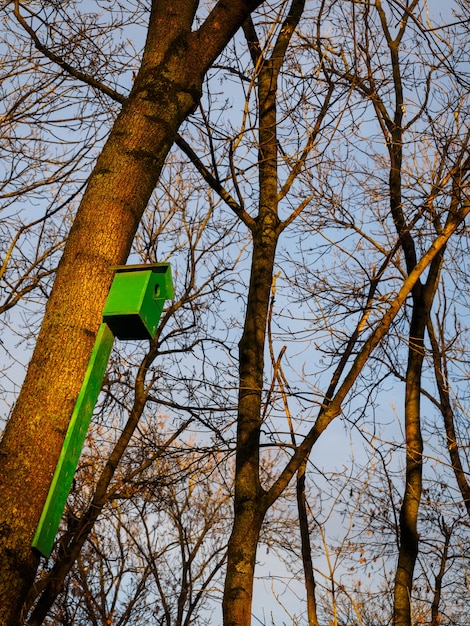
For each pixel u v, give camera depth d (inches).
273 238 250.2
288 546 303.7
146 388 268.1
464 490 266.5
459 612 288.5
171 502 321.4
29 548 118.6
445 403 278.5
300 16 284.2
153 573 339.9
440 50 255.9
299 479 228.7
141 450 281.3
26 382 132.4
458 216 247.3
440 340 283.0
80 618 325.1
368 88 273.4
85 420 132.0
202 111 228.5
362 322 239.5
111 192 157.1
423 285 277.4
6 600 114.2
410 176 258.4
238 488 200.2
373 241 274.7
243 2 191.9
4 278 243.8
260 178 266.4
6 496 120.6
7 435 127.0
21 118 240.1
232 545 191.0
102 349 138.9
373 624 272.7
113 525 348.5
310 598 212.1
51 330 137.3
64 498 125.2
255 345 230.1
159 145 168.6
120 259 150.6
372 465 228.8
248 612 181.2
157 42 182.9
